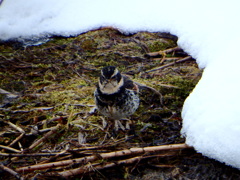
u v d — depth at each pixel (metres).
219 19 1.88
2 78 1.88
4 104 1.74
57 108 1.71
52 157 1.49
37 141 1.56
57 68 1.93
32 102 1.74
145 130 1.60
